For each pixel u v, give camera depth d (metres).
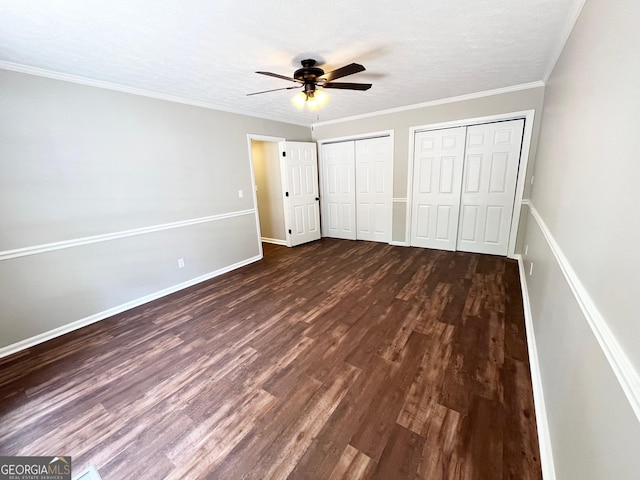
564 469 1.02
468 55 2.37
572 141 1.47
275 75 2.25
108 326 2.64
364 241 5.28
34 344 2.38
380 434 1.43
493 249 4.09
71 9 1.52
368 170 4.97
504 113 3.55
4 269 2.22
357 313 2.62
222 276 3.84
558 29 1.91
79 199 2.58
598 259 0.91
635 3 0.76
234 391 1.76
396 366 1.90
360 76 2.84
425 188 4.44
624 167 0.76
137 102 2.91
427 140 4.26
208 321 2.63
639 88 0.70
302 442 1.41
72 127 2.49
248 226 4.27
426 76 2.88
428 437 1.39
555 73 2.40
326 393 1.71
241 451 1.38
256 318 2.64
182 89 2.97
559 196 1.68
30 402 1.74
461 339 2.16
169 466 1.32
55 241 2.46
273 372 1.91
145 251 3.10
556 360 1.31
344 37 1.98
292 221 5.09
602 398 0.76
